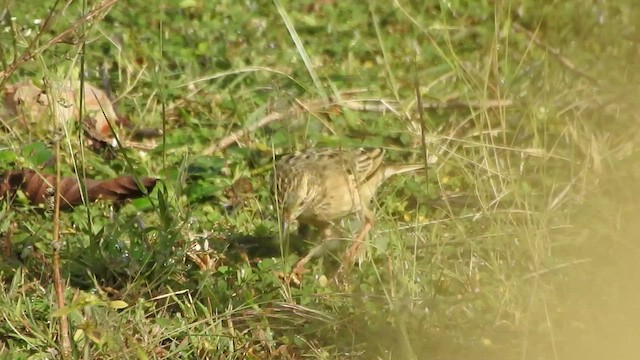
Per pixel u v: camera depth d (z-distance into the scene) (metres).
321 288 10.41
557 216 11.46
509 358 9.34
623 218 11.49
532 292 9.70
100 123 13.73
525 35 16.11
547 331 9.57
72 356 8.70
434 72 15.66
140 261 10.43
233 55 16.70
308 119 13.78
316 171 11.75
